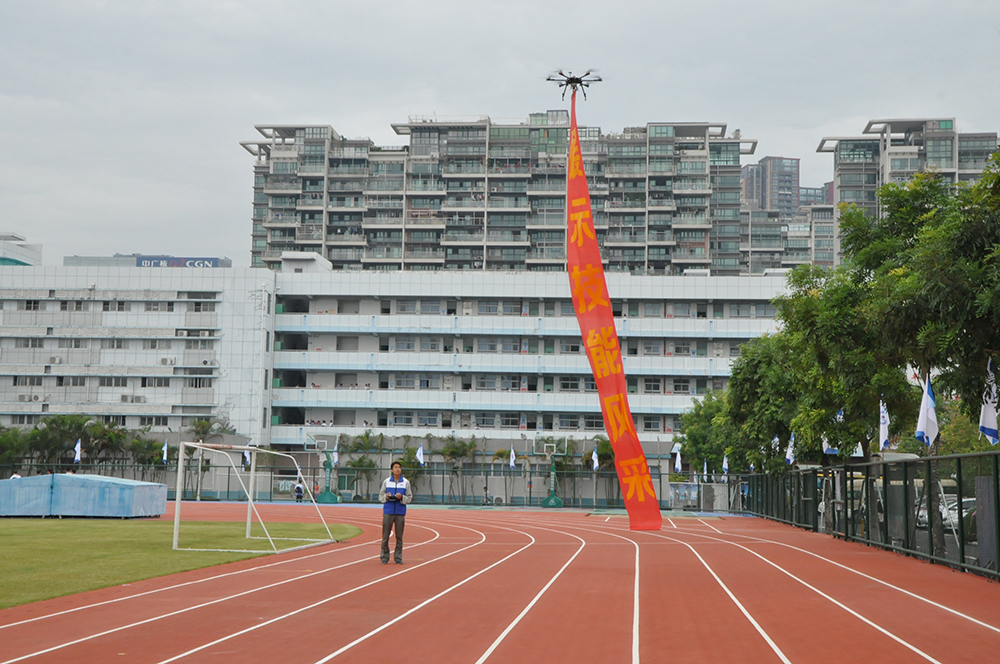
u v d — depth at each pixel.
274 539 30.70
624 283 92.25
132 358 89.94
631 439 34.88
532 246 135.38
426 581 18.20
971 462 20.61
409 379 93.31
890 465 27.58
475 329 92.19
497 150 137.25
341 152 140.88
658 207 136.62
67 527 37.53
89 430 81.69
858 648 11.14
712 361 90.50
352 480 84.31
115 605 14.69
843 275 27.83
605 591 16.66
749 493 67.81
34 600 15.17
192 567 20.75
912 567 22.08
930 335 20.17
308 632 12.10
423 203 139.88
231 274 90.50
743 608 14.52
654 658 10.48
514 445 87.94
